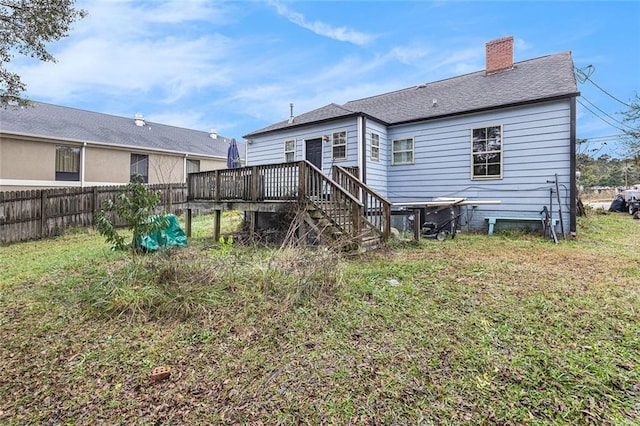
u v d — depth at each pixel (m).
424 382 2.16
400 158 10.77
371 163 10.15
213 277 4.03
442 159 9.86
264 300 3.60
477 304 3.41
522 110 8.45
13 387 2.27
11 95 7.89
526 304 3.38
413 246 6.77
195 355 2.61
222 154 19.59
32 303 3.76
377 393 2.07
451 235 8.16
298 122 11.45
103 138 14.77
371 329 2.92
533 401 1.95
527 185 8.43
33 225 8.89
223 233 8.64
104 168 14.50
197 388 2.20
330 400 2.02
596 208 16.34
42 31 6.77
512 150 8.62
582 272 4.61
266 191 6.83
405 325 2.98
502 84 9.98
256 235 6.98
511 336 2.71
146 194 4.48
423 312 3.25
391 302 3.52
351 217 6.16
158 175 16.34
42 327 3.15
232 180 7.47
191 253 4.86
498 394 2.02
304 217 6.11
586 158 18.42
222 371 2.38
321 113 11.23
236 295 3.74
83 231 9.73
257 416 1.92
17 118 13.17
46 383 2.30
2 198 8.29
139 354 2.65
